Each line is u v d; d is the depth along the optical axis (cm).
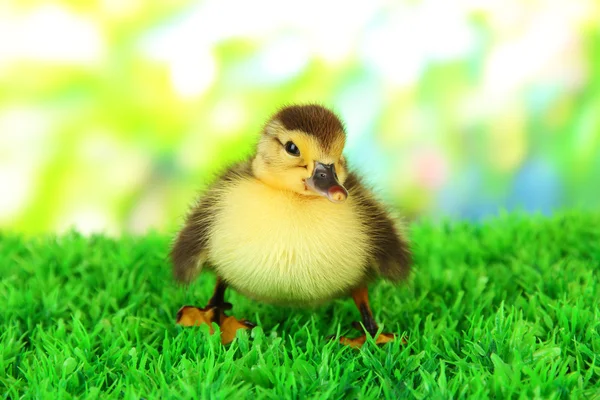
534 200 159
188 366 87
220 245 92
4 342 91
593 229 110
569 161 158
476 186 159
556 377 86
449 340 91
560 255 106
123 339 91
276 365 88
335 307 97
